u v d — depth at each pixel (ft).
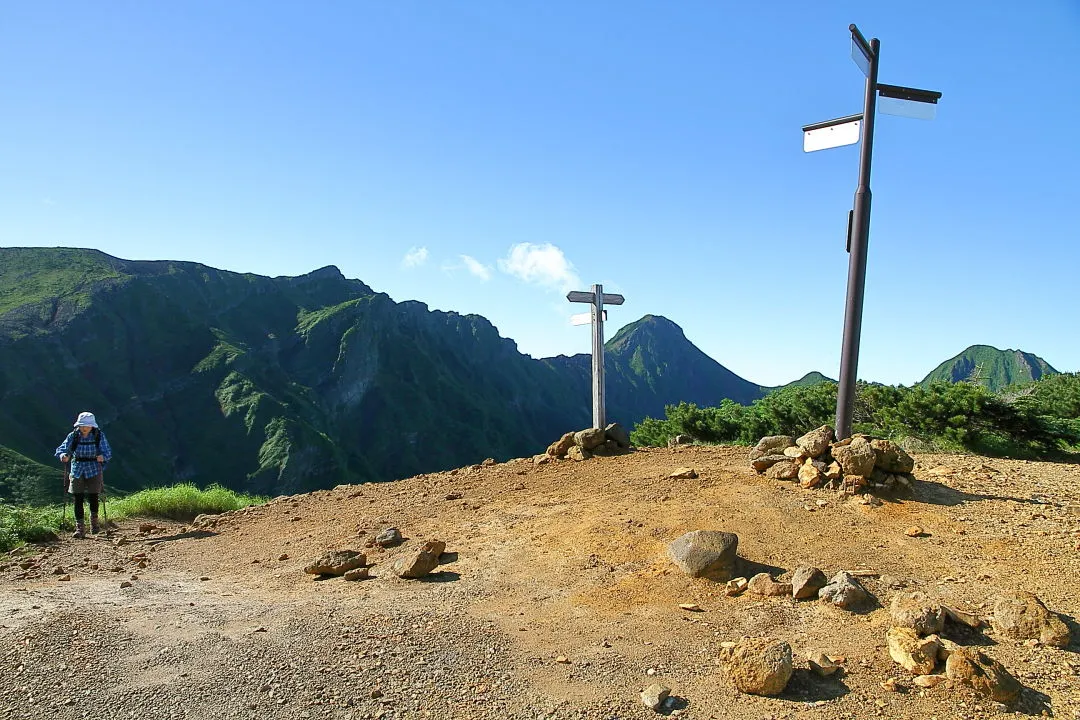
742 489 21.24
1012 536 16.78
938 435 36.09
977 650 11.47
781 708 10.62
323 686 11.72
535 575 16.99
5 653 13.44
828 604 14.07
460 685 11.64
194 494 35.81
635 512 20.56
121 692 11.76
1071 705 10.38
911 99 21.90
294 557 21.24
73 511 31.12
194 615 15.70
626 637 13.34
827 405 44.32
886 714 10.34
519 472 28.66
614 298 34.47
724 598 14.85
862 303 21.97
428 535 21.45
